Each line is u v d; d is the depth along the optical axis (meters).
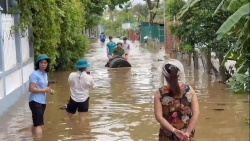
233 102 11.58
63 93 13.73
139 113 10.64
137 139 8.40
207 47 15.30
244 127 9.04
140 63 23.56
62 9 18.45
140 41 54.56
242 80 7.05
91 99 12.63
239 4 6.04
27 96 13.36
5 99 11.17
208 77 16.64
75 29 20.33
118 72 19.41
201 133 8.65
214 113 10.34
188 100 5.62
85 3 30.25
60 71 19.84
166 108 5.61
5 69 11.54
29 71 15.03
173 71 5.54
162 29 45.09
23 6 13.55
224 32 5.50
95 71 19.94
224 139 8.22
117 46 23.00
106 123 9.72
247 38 6.11
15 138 8.63
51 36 15.94
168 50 31.95
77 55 20.50
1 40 11.13
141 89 14.28
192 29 15.31
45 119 10.21
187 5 7.33
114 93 13.60
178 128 5.60
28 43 15.39
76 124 9.68
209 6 14.54
